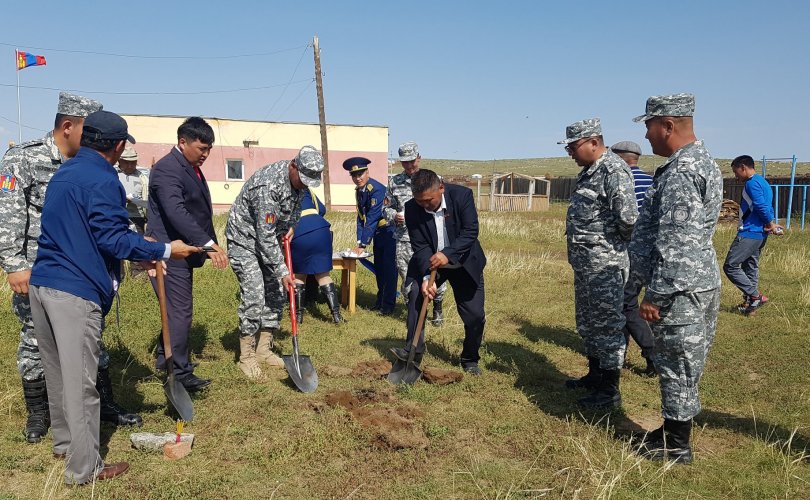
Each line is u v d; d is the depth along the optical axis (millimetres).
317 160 5133
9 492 3354
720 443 4184
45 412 4074
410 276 5438
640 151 6562
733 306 8289
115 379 5168
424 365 5777
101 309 3492
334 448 3930
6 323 6453
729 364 5887
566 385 5340
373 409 4621
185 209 4746
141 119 25359
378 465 3764
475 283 5391
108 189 3414
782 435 4270
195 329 6730
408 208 5363
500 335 7031
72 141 3918
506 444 4141
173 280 4809
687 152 3715
